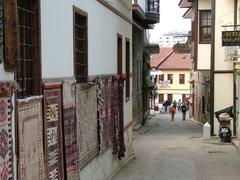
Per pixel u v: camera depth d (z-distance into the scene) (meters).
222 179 14.65
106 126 13.80
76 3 10.73
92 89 12.05
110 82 14.43
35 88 8.20
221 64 26.00
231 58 24.56
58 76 9.38
